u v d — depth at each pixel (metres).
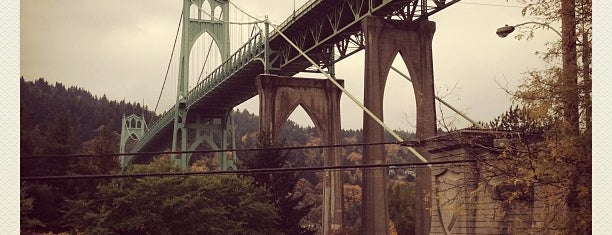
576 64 17.66
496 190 22.80
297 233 61.53
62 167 75.00
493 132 21.14
